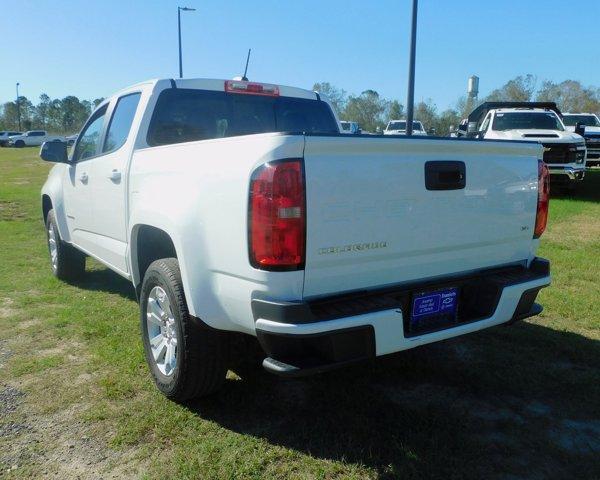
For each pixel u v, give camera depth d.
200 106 4.36
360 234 2.69
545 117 13.68
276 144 2.50
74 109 95.19
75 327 4.67
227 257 2.73
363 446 2.97
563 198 12.97
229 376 3.76
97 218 4.64
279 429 3.13
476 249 3.22
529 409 3.37
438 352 4.19
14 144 55.62
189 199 2.99
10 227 9.62
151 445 2.98
